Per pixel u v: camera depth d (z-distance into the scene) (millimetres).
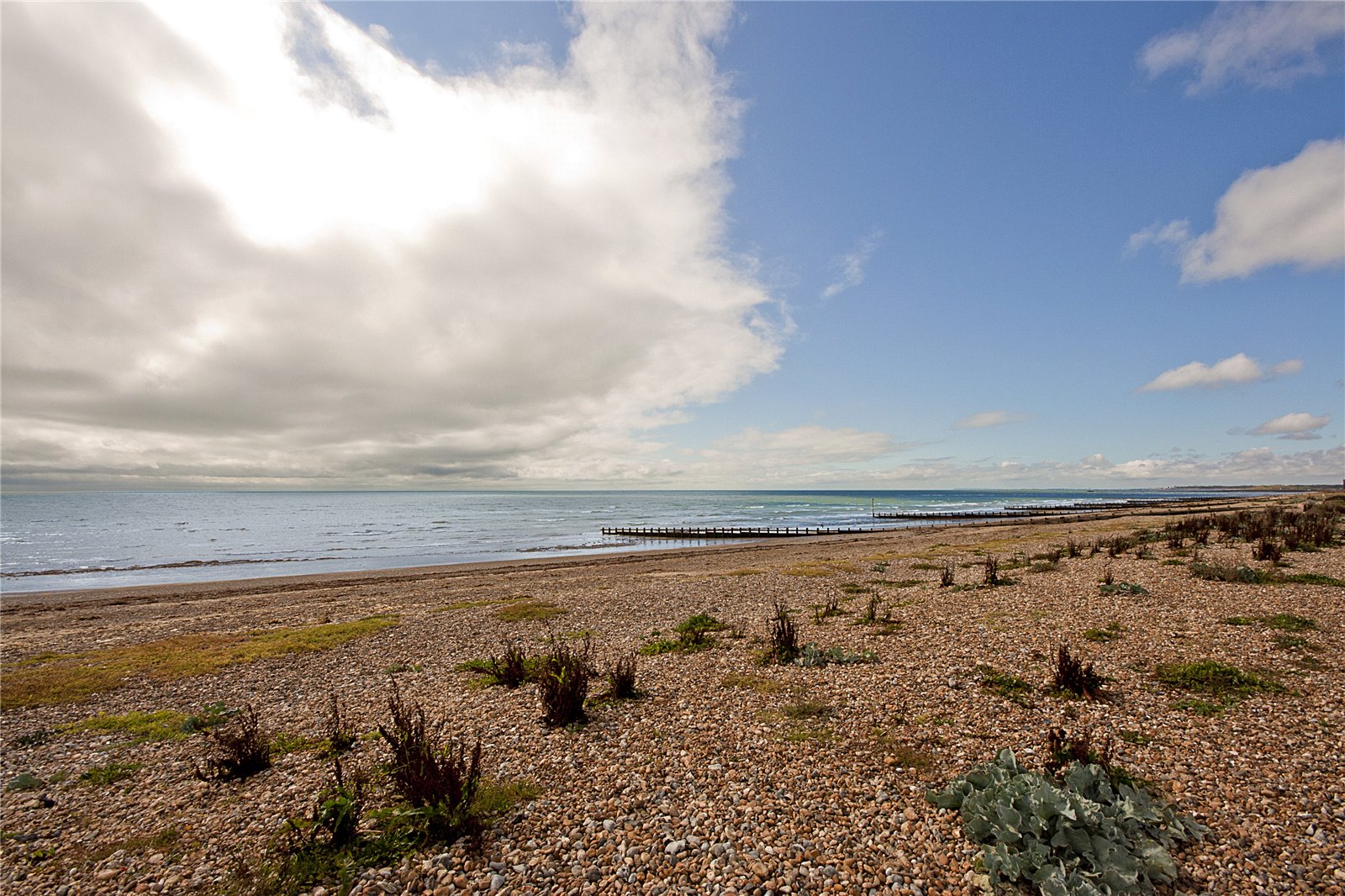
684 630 15766
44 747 9680
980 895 5023
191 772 8422
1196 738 7480
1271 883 4906
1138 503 154250
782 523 98250
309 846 6086
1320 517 29844
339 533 78125
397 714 7836
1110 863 4996
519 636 16844
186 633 19734
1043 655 11352
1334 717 7777
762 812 6500
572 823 6457
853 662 11914
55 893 5617
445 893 5367
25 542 64500
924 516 109375
